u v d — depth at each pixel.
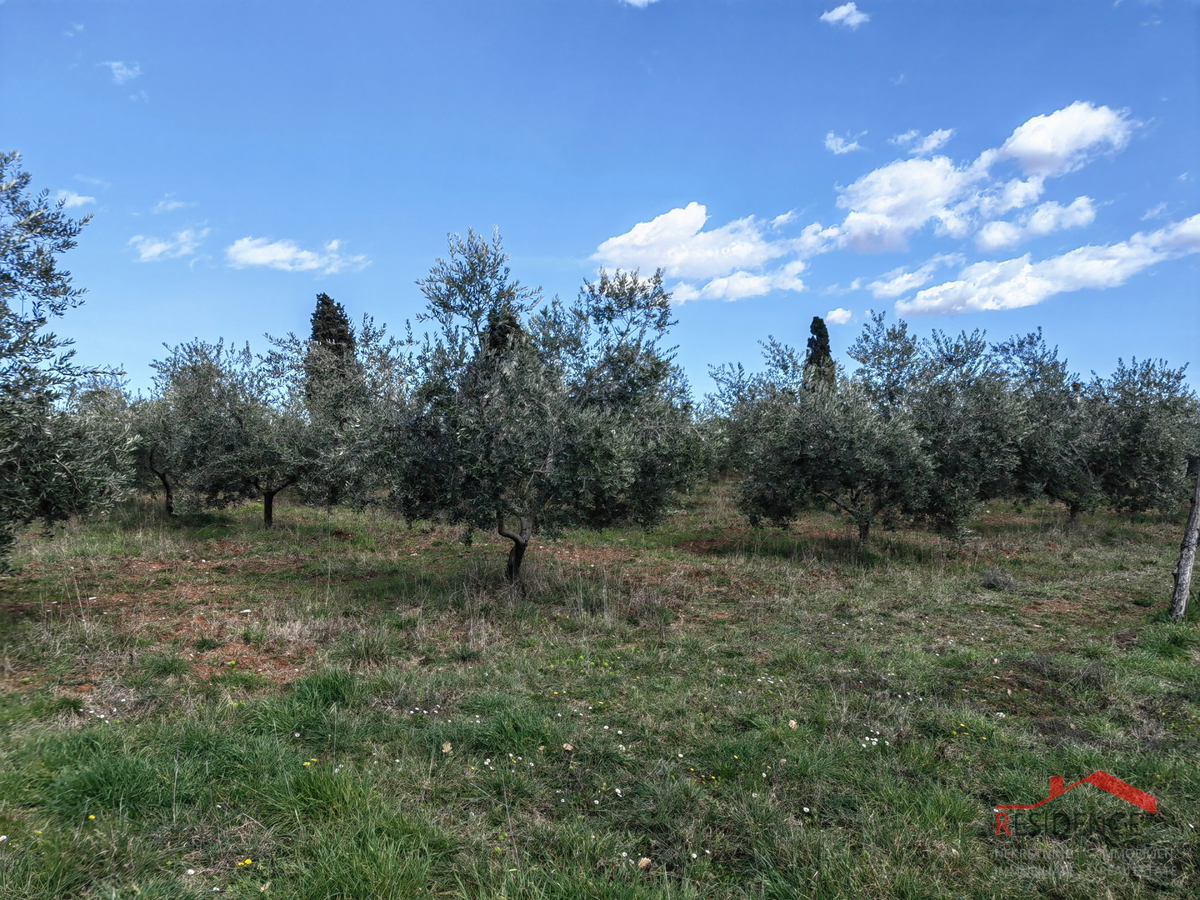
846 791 4.20
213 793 3.91
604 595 8.70
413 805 3.92
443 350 8.20
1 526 6.75
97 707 5.18
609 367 9.20
